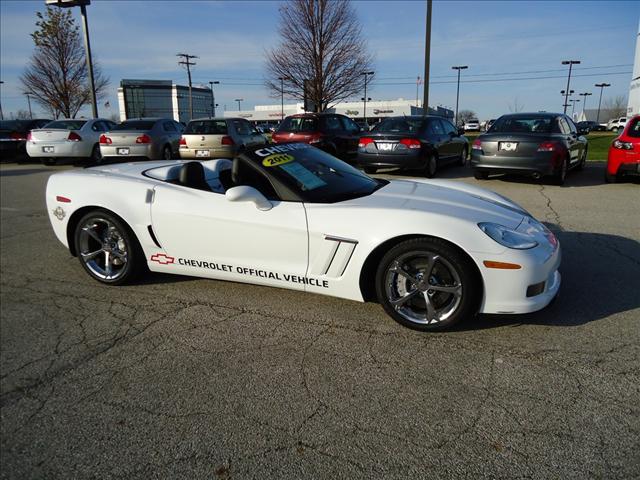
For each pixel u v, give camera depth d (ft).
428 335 10.11
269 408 7.83
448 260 9.63
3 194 30.32
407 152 31.30
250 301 12.15
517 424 7.26
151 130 43.39
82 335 10.59
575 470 6.33
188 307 11.88
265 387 8.42
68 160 51.31
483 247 9.45
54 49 75.41
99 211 13.02
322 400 7.99
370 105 284.41
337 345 9.82
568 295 11.93
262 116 313.12
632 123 27.89
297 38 70.28
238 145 40.01
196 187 12.62
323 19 68.74
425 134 32.24
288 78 72.95
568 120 31.83
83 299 12.59
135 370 9.10
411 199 11.07
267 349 9.73
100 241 13.33
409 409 7.70
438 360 9.12
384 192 11.79
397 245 10.00
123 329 10.82
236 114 316.60
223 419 7.59
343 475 6.38
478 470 6.39
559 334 9.95
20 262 15.87
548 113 30.27
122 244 13.15
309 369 8.95
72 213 13.29
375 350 9.57
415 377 8.58
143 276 14.11
